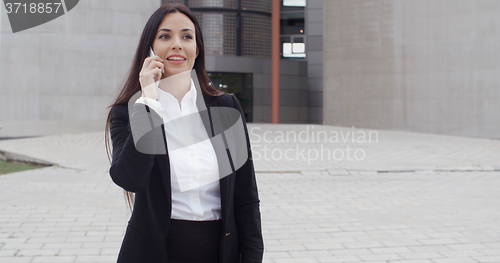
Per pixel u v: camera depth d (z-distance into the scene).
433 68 17.52
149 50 1.59
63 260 3.61
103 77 16.72
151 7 17.36
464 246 4.10
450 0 16.88
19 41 15.44
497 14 15.69
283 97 27.72
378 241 4.25
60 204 5.68
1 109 15.29
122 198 6.08
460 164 9.28
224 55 25.70
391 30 18.89
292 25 28.52
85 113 16.47
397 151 11.43
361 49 20.05
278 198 6.24
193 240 1.58
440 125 17.30
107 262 3.58
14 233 4.35
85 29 16.34
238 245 1.67
